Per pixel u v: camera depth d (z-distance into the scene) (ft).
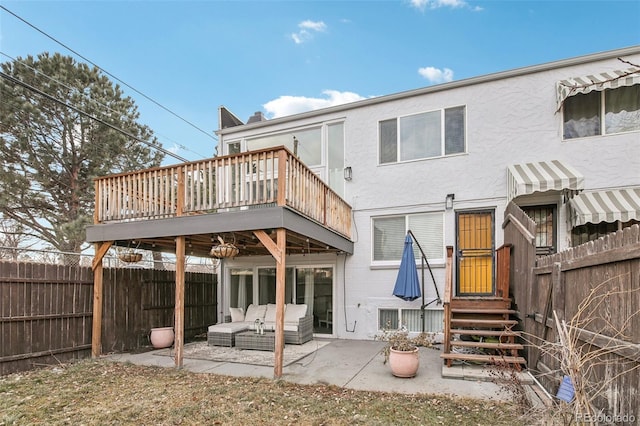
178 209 24.66
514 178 26.58
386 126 34.86
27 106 42.98
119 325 29.17
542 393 17.06
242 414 15.92
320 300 36.14
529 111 29.76
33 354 23.32
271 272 39.04
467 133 31.55
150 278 32.27
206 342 33.35
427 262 31.50
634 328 11.03
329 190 29.32
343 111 36.47
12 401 17.43
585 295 14.38
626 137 27.02
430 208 32.27
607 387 12.24
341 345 30.73
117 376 21.70
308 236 24.89
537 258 21.42
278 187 21.61
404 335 24.27
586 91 25.82
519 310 23.09
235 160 23.24
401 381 20.36
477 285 30.25
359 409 16.31
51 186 47.55
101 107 48.80
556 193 28.25
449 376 20.70
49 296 24.61
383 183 34.24
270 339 29.09
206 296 39.27
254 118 45.06
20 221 47.11
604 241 12.96
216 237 26.71
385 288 33.45
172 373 22.35
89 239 27.53
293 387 19.53
